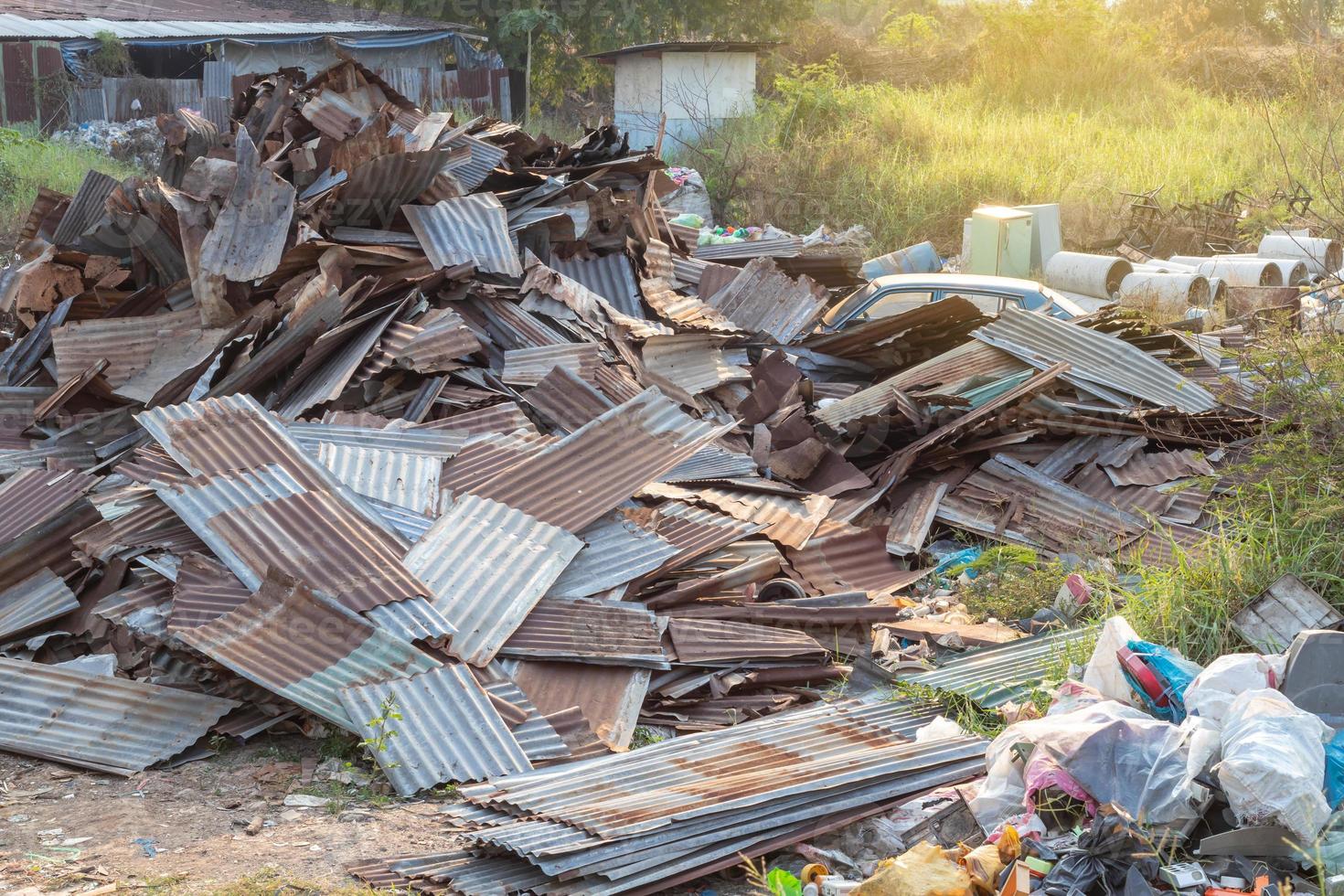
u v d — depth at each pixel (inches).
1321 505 236.1
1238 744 159.2
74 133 1059.3
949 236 810.8
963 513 315.9
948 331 375.6
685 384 349.4
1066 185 828.0
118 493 252.2
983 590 278.2
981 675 225.8
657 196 501.0
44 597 243.1
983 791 174.2
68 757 200.8
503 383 313.7
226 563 226.5
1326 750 162.9
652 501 289.1
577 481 264.8
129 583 241.6
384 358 299.1
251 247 322.7
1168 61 1321.4
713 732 206.7
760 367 372.8
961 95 1203.2
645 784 185.2
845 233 751.1
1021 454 329.1
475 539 241.0
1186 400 333.7
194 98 1176.2
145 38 1165.7
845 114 1024.2
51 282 352.2
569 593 239.8
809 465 327.3
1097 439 325.7
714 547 266.8
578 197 408.8
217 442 254.4
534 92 1624.0
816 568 283.0
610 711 218.2
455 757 194.7
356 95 409.7
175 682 219.8
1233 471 293.4
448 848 172.7
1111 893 148.9
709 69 1115.9
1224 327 476.4
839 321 434.9
